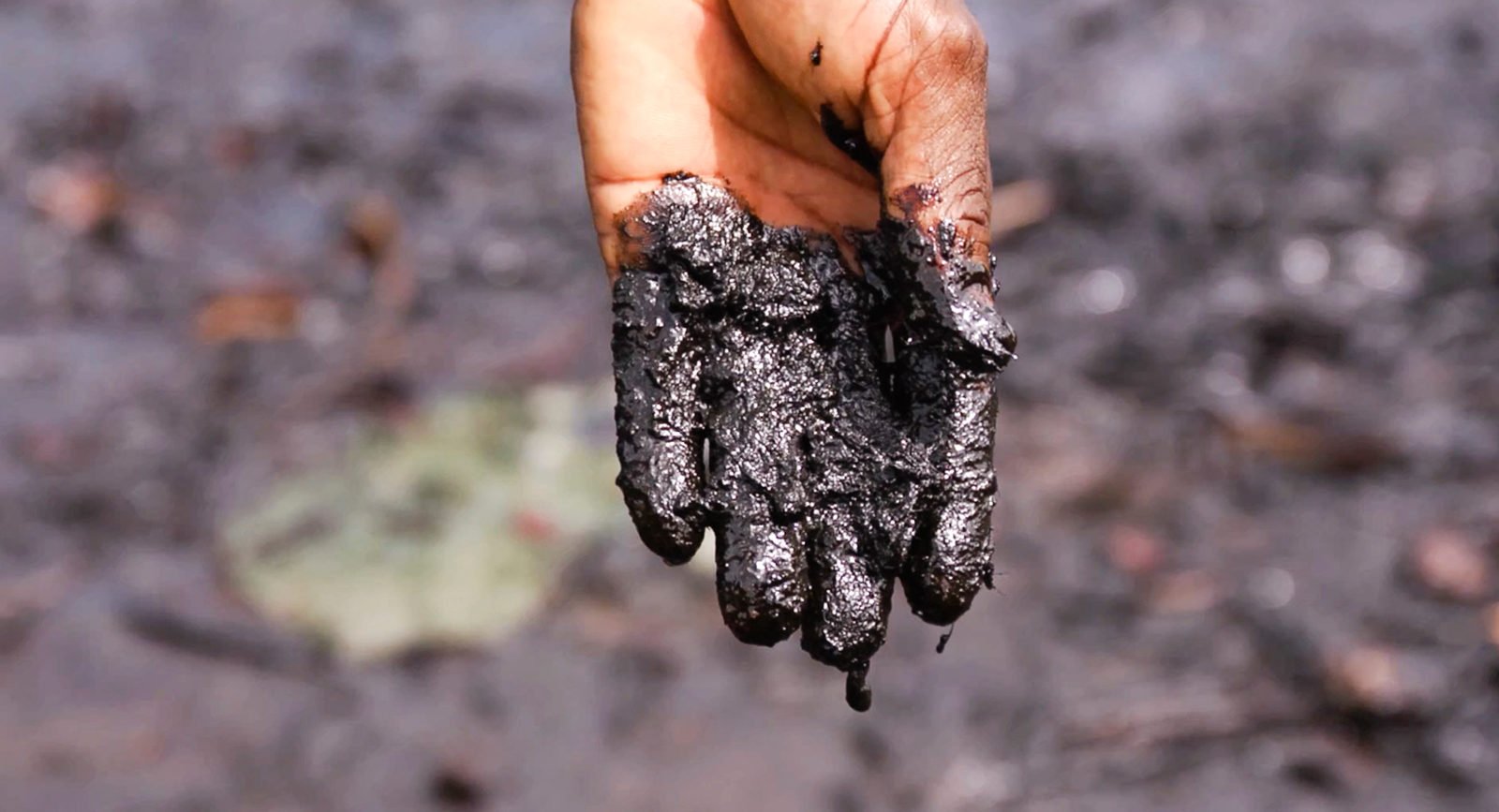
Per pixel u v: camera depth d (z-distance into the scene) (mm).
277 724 1344
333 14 2621
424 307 1932
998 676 1378
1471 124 2242
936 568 857
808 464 870
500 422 1688
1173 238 2025
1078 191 2117
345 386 1771
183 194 2152
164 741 1329
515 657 1410
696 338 887
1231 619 1436
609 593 1486
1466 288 1908
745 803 1265
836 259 896
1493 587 1454
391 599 1460
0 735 1324
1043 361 1806
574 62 908
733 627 860
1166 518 1562
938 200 863
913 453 864
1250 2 2533
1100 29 2484
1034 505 1577
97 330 1890
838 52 869
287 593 1472
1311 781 1280
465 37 2561
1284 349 1820
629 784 1281
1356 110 2275
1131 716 1336
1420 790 1270
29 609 1453
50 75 2426
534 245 2055
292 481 1608
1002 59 2426
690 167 900
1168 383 1762
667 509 869
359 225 2053
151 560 1517
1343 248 1988
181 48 2520
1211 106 2301
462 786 1281
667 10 898
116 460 1658
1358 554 1509
